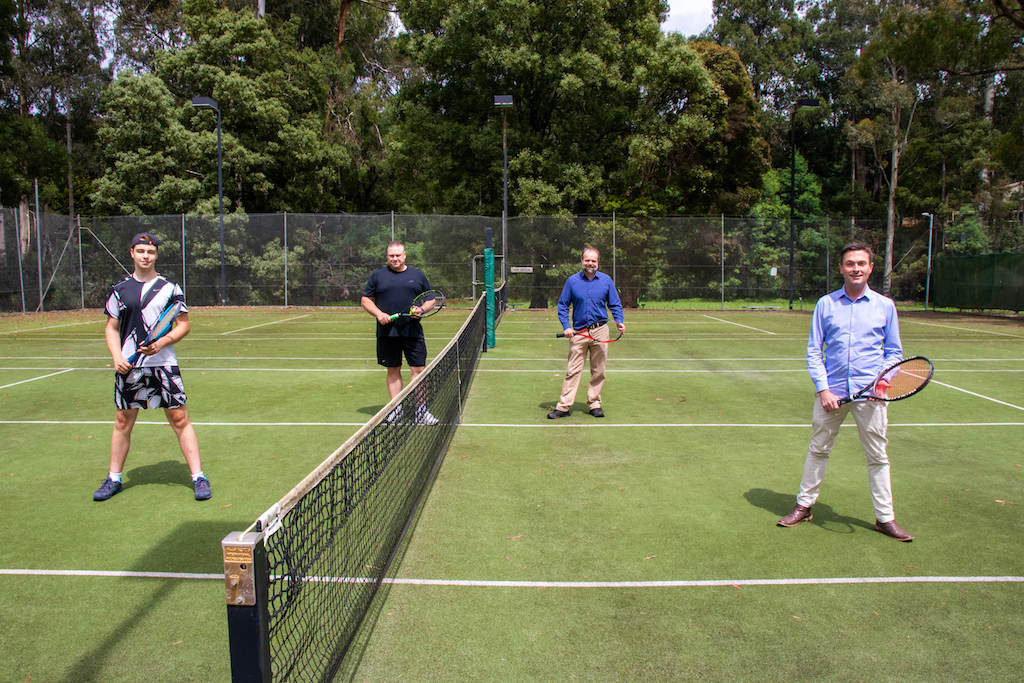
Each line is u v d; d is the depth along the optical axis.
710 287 23.78
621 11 25.36
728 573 3.64
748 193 33.56
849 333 4.02
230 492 4.91
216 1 32.69
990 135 34.19
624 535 4.14
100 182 25.86
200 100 21.56
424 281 6.67
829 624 3.14
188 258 23.42
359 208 35.97
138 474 5.34
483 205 25.56
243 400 8.15
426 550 3.93
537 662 2.83
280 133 27.44
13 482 5.14
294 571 2.33
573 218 23.16
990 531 4.21
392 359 6.69
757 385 9.28
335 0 37.38
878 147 37.03
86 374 9.95
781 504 4.68
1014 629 3.09
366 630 3.08
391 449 3.98
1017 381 9.50
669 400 8.23
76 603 3.33
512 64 23.08
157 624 3.15
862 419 4.05
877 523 4.20
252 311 22.11
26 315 20.19
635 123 26.00
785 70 43.69
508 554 3.87
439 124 25.30
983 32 18.19
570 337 7.14
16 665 2.83
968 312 23.30
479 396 8.41
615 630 3.08
